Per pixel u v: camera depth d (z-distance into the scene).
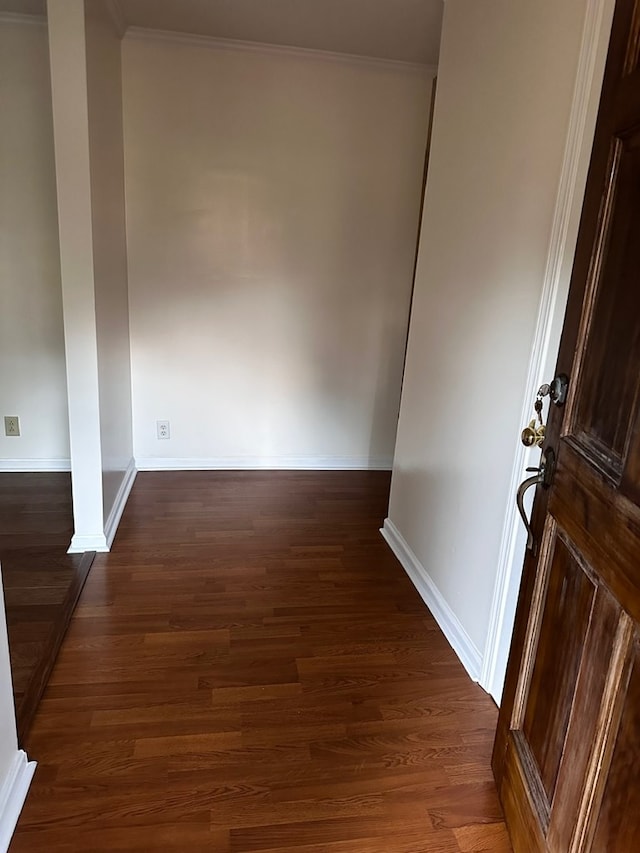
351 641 2.07
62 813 1.38
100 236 2.50
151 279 3.29
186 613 2.18
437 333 2.29
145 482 3.42
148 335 3.37
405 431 2.65
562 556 1.21
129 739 1.59
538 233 1.58
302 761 1.56
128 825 1.36
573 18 1.44
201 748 1.58
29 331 3.27
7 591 2.25
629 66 1.01
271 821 1.39
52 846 1.30
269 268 3.39
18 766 1.41
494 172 1.84
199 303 3.37
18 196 3.08
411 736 1.66
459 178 2.10
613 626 0.98
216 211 3.25
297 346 3.55
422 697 1.82
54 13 2.09
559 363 1.26
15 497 3.10
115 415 2.91
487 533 1.86
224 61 3.05
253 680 1.85
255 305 3.44
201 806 1.41
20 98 2.96
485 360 1.89
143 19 2.79
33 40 2.90
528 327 1.63
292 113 3.19
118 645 1.98
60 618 2.09
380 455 3.85
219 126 3.14
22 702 1.69
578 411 1.17
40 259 3.18
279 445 3.73
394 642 2.08
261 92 3.13
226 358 3.49
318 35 2.88
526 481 1.31
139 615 2.15
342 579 2.47
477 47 1.97
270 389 3.60
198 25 2.83
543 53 1.57
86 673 1.84
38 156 3.04
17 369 3.31
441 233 2.26
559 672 1.19
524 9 1.67
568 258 1.47
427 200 2.41
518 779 1.34
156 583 2.36
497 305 1.81
